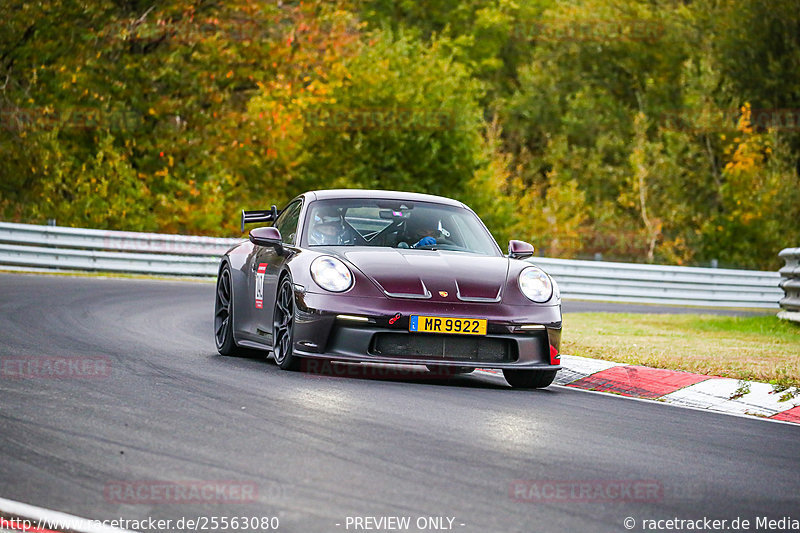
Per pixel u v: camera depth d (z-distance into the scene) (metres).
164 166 99.75
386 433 19.22
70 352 29.19
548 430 20.66
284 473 15.96
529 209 137.12
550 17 176.88
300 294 26.62
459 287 26.62
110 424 19.05
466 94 118.12
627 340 38.66
